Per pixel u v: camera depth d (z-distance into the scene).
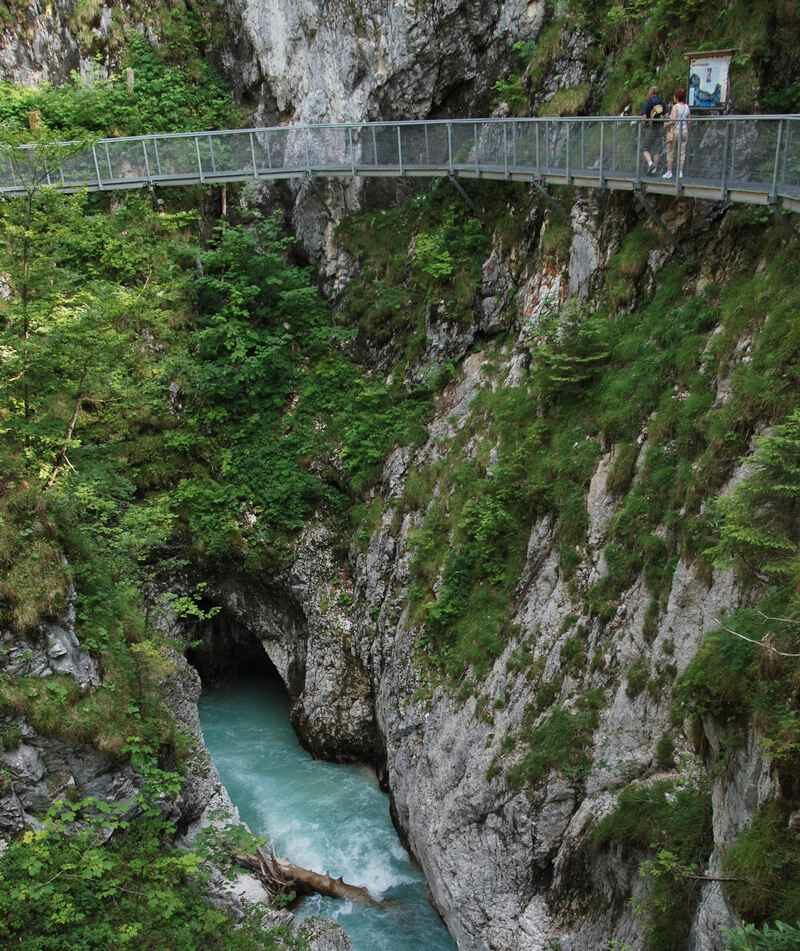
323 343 23.02
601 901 11.93
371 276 22.84
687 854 10.21
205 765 15.89
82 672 13.25
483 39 21.55
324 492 21.66
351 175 21.61
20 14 24.31
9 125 19.42
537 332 17.08
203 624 23.02
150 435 21.73
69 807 12.27
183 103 25.27
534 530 15.63
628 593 13.00
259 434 22.39
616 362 15.36
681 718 11.39
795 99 14.24
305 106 24.19
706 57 14.41
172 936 11.68
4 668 12.49
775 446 8.38
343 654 20.38
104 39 24.84
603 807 12.03
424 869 15.83
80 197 17.64
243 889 14.54
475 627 16.02
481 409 18.58
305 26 23.48
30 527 13.52
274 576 21.62
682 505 12.34
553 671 13.89
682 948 9.62
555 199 18.08
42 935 10.89
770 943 6.34
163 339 22.08
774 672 8.32
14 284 16.42
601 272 16.73
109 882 11.69
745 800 8.48
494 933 13.38
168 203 23.92
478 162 19.16
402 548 19.09
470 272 20.56
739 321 12.58
